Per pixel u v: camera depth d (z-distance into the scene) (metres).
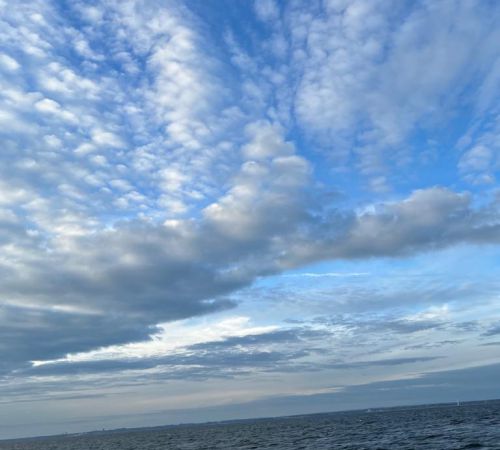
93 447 151.00
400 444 71.25
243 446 95.00
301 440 100.31
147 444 141.12
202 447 102.00
